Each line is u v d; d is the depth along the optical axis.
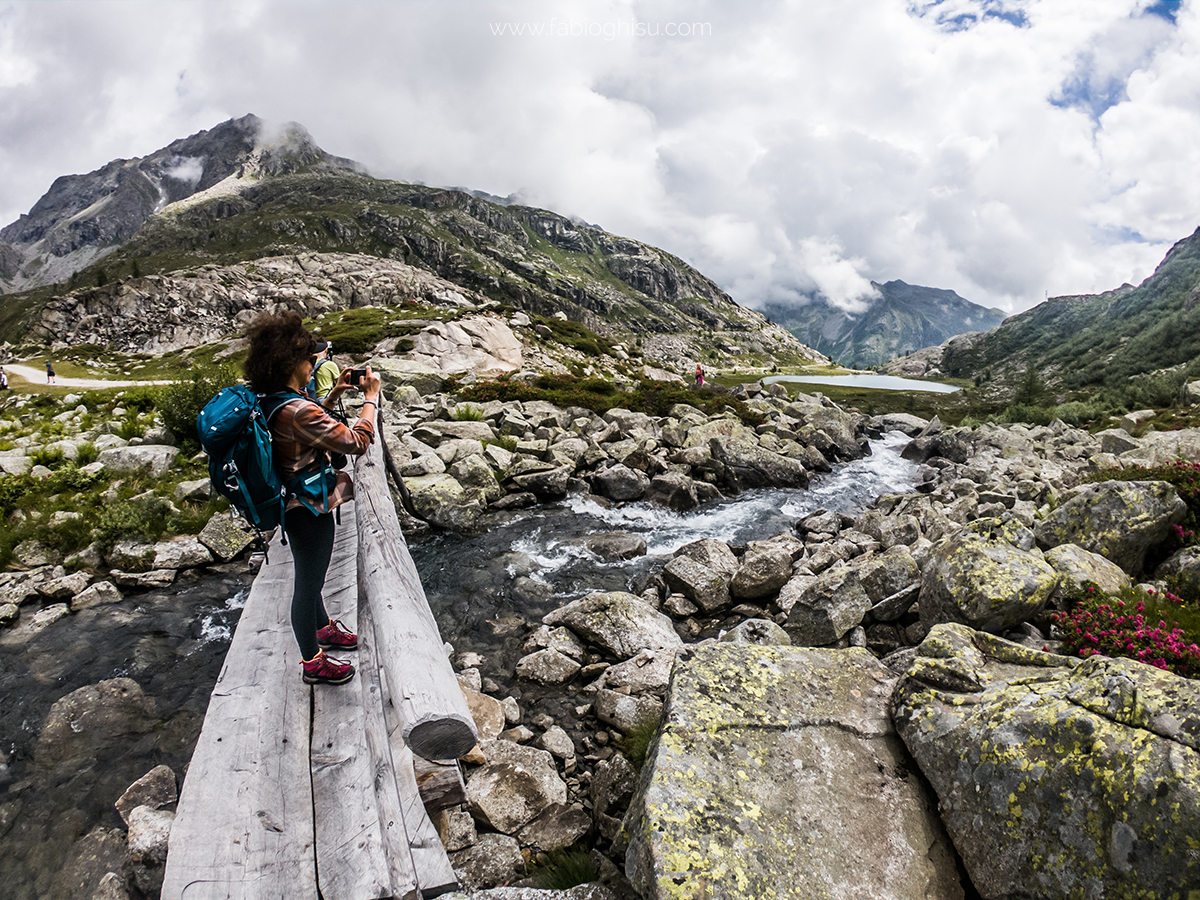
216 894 2.90
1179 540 9.04
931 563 8.31
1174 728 3.42
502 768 5.94
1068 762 3.64
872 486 20.48
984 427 24.42
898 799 4.32
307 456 3.79
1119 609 7.19
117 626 9.57
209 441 3.36
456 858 5.00
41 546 11.64
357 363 36.59
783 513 16.77
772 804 4.11
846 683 5.30
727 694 4.99
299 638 4.09
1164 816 3.15
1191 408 32.78
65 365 71.00
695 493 17.27
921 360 189.62
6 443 17.50
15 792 6.23
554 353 48.56
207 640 9.22
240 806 3.34
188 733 7.18
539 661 8.35
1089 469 20.23
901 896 3.73
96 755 6.78
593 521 15.10
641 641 8.67
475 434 19.28
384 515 7.17
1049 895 3.47
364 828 3.29
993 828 3.83
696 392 33.16
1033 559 7.47
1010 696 4.25
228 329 94.75
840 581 8.40
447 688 3.99
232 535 12.12
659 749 4.41
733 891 3.50
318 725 4.00
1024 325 172.38
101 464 14.82
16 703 7.69
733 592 10.65
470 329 42.78
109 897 5.02
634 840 3.92
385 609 4.80
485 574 11.64
